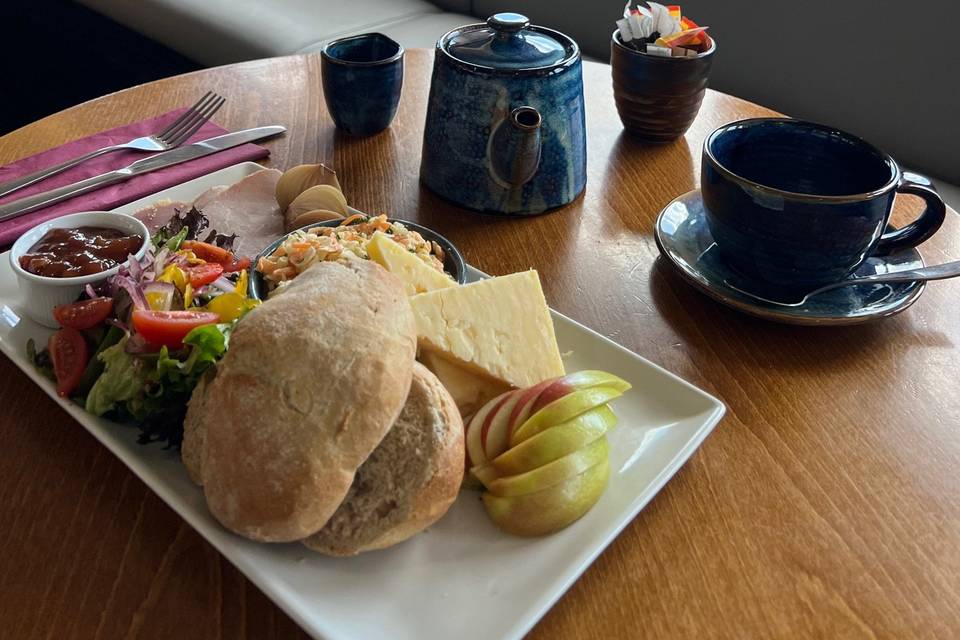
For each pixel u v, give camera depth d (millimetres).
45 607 671
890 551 761
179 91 1617
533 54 1188
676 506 803
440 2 2916
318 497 658
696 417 872
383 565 708
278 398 677
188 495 733
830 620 696
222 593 693
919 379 977
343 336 702
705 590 720
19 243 968
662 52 1419
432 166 1290
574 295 1111
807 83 2189
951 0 1879
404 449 725
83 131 1457
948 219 1307
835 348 1025
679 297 1119
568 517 736
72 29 3080
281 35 2457
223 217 1208
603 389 823
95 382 819
